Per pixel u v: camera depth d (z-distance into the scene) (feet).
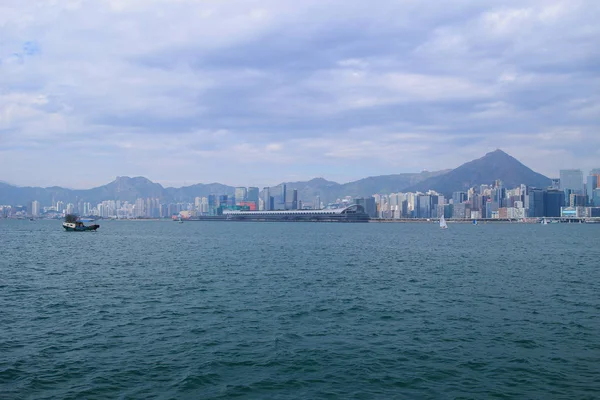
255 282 214.07
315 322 138.92
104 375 96.37
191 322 138.51
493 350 112.98
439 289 197.47
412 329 131.75
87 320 141.08
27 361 104.27
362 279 225.35
